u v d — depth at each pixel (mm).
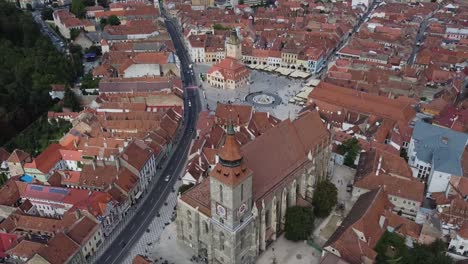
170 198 148625
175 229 133750
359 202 131500
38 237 124125
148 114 189000
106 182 146375
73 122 193000
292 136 129250
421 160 150875
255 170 114812
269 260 120312
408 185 137250
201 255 123688
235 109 187375
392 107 190750
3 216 138625
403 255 113500
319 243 126062
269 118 186250
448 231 120438
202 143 159625
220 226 109125
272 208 119625
